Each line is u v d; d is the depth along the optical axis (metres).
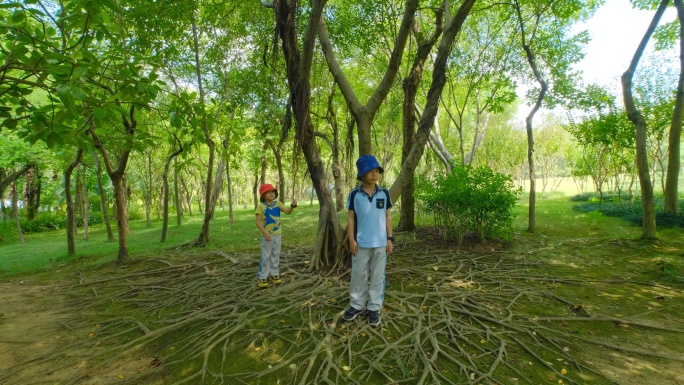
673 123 7.66
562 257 5.94
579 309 3.72
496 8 9.54
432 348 2.97
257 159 15.05
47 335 3.67
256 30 7.70
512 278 4.85
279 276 4.98
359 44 7.33
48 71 2.25
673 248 6.00
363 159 3.42
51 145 2.61
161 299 4.61
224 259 6.61
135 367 2.91
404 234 8.20
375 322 3.35
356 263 3.43
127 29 6.39
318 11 4.22
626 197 12.18
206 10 7.39
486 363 2.74
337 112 12.37
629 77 6.78
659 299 3.93
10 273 6.88
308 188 29.27
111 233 10.87
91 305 4.53
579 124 9.80
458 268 5.30
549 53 8.57
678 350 2.86
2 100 2.56
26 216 18.30
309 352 2.94
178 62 8.21
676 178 7.89
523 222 9.55
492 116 19.75
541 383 2.46
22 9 2.29
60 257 7.93
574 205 13.05
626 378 2.50
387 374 2.60
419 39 8.09
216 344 3.11
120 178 6.83
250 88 7.76
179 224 14.12
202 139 3.66
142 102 2.94
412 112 7.99
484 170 6.92
